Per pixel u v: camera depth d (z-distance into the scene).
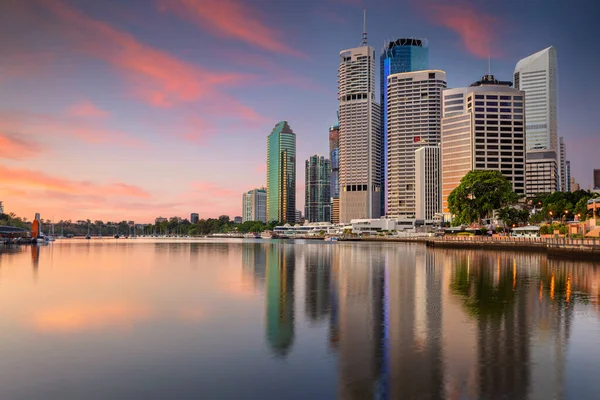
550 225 160.88
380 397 21.77
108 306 43.94
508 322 35.97
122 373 25.19
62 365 26.52
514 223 192.75
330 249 177.88
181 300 47.16
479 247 156.62
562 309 41.38
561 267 83.94
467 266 87.56
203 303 45.31
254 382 23.72
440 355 27.59
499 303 44.50
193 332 33.50
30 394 22.50
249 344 30.28
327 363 26.39
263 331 33.62
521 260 103.94
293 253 143.88
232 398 21.88
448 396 21.84
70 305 44.56
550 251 108.44
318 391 22.53
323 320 37.12
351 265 91.31
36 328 35.00
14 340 31.67
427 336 31.88
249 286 58.12
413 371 24.97
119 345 30.36
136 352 28.80
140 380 24.16
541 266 86.31
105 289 55.72
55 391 22.83
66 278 67.81
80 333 33.50
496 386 22.92
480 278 65.94
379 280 64.00
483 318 37.44
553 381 23.55
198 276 70.19
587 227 133.38
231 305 44.09
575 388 22.69
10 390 22.95
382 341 30.64
